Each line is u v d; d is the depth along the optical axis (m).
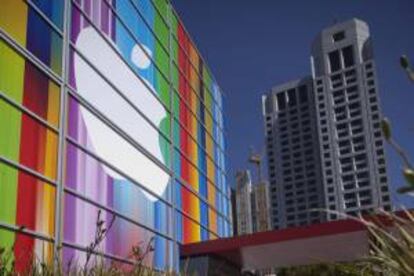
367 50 157.00
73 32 18.52
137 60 24.41
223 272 27.64
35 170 15.09
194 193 31.34
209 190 35.12
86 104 18.69
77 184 17.34
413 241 2.51
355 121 150.75
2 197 13.48
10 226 13.45
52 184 15.78
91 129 18.88
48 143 15.94
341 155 149.50
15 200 13.99
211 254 26.31
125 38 23.23
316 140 160.00
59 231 15.68
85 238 17.30
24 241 14.04
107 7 21.64
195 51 35.91
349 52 159.00
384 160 143.38
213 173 36.75
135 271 6.22
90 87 19.27
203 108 36.28
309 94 165.62
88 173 18.22
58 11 17.70
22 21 15.59
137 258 6.59
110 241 19.27
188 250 26.38
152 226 23.67
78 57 18.66
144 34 25.86
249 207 118.25
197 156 33.22
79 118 18.14
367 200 140.12
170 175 27.08
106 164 19.67
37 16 16.44
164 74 28.28
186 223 29.05
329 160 150.25
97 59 20.11
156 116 26.12
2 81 14.23
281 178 163.25
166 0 30.34
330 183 147.12
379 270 2.92
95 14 20.39
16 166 14.20
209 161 36.12
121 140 21.42
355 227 22.50
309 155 160.50
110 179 19.89
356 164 147.12
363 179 143.38
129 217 21.17
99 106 19.83
